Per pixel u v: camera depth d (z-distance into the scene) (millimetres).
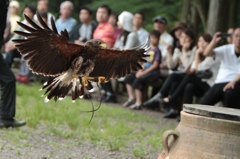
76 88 7512
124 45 19000
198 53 16656
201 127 8570
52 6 37781
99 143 12258
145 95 19672
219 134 8438
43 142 11961
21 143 11633
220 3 19719
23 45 7082
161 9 30953
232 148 8344
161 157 8930
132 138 13414
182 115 8945
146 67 18719
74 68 7488
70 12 22031
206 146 8430
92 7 32281
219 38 14820
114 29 21375
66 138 12633
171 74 17516
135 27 19859
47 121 14375
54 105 17078
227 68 15109
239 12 26750
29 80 22562
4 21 12438
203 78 16594
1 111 12781
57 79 7461
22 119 14289
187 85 16672
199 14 22516
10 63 21422
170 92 17438
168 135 8812
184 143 8656
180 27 19016
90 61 7633
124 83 20688
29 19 6969
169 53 17562
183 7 23453
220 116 8453
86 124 14367
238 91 14727
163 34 19453
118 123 14812
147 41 8102
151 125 15766
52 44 7227
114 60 7980
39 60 7266
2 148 11016
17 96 18906
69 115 14742
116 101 20250
